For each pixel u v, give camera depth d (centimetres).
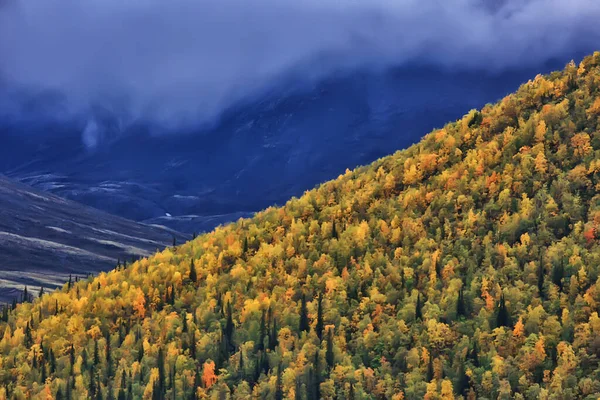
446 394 18938
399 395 19500
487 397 18688
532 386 18438
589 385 17938
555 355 19238
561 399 17775
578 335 19425
